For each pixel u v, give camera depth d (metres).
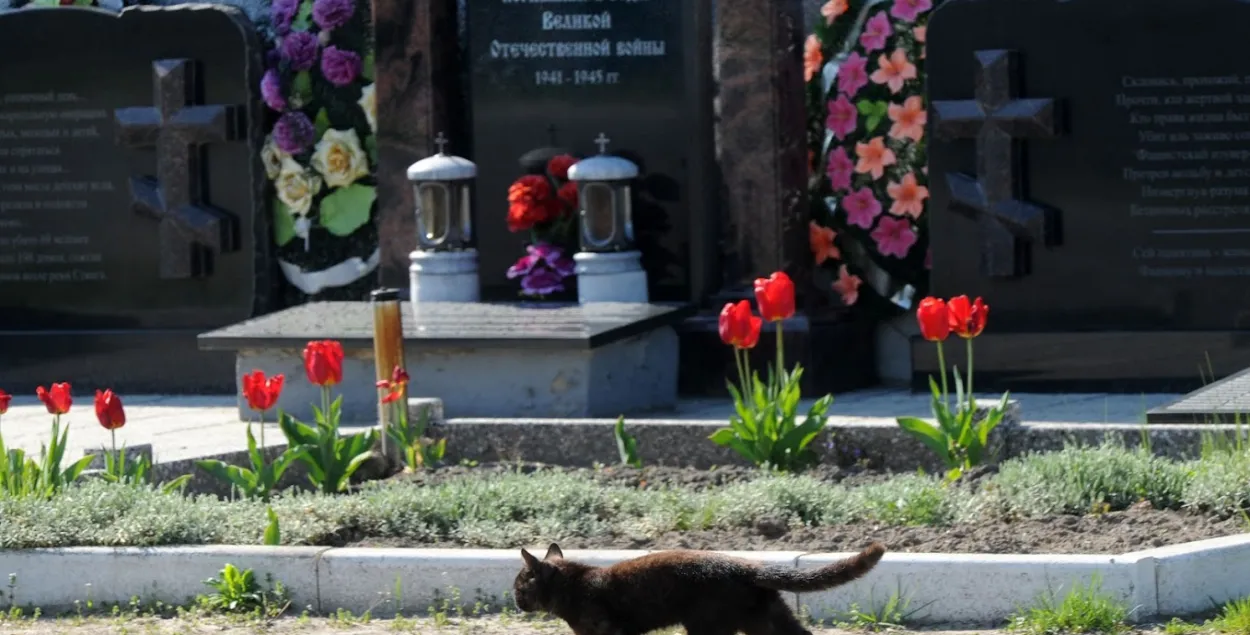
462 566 8.18
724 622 6.59
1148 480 8.96
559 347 13.50
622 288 15.38
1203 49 14.09
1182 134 14.24
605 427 11.21
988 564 7.59
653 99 15.91
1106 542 8.10
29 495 9.34
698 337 15.56
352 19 16.80
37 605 8.66
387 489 9.72
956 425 10.12
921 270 15.68
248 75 16.75
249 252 16.84
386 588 8.27
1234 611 7.27
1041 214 14.59
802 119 15.66
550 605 6.84
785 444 10.48
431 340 13.76
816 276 16.16
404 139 16.34
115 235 17.02
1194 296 14.30
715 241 15.88
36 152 17.11
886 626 7.61
